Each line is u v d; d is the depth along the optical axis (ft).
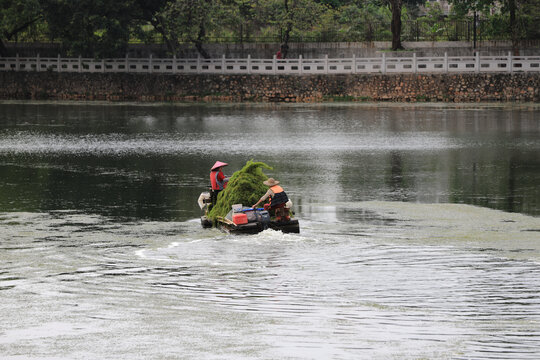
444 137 149.18
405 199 83.76
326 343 38.37
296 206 79.20
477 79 234.58
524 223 69.62
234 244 60.13
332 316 42.24
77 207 78.95
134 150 131.95
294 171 106.42
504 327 40.42
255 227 62.90
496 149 130.52
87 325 41.29
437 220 70.95
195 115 201.05
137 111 214.48
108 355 37.35
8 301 45.50
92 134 158.10
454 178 99.55
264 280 49.44
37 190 90.33
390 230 66.18
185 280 49.85
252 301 45.06
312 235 63.62
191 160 118.83
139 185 94.38
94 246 60.29
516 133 154.10
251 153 127.34
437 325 40.83
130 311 43.55
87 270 52.60
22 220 71.77
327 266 52.95
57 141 145.59
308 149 132.57
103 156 123.85
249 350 37.63
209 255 56.49
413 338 38.96
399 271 51.67
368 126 171.01
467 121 178.29
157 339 39.19
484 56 241.55
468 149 130.82
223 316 42.45
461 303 44.45
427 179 98.89
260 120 187.01
